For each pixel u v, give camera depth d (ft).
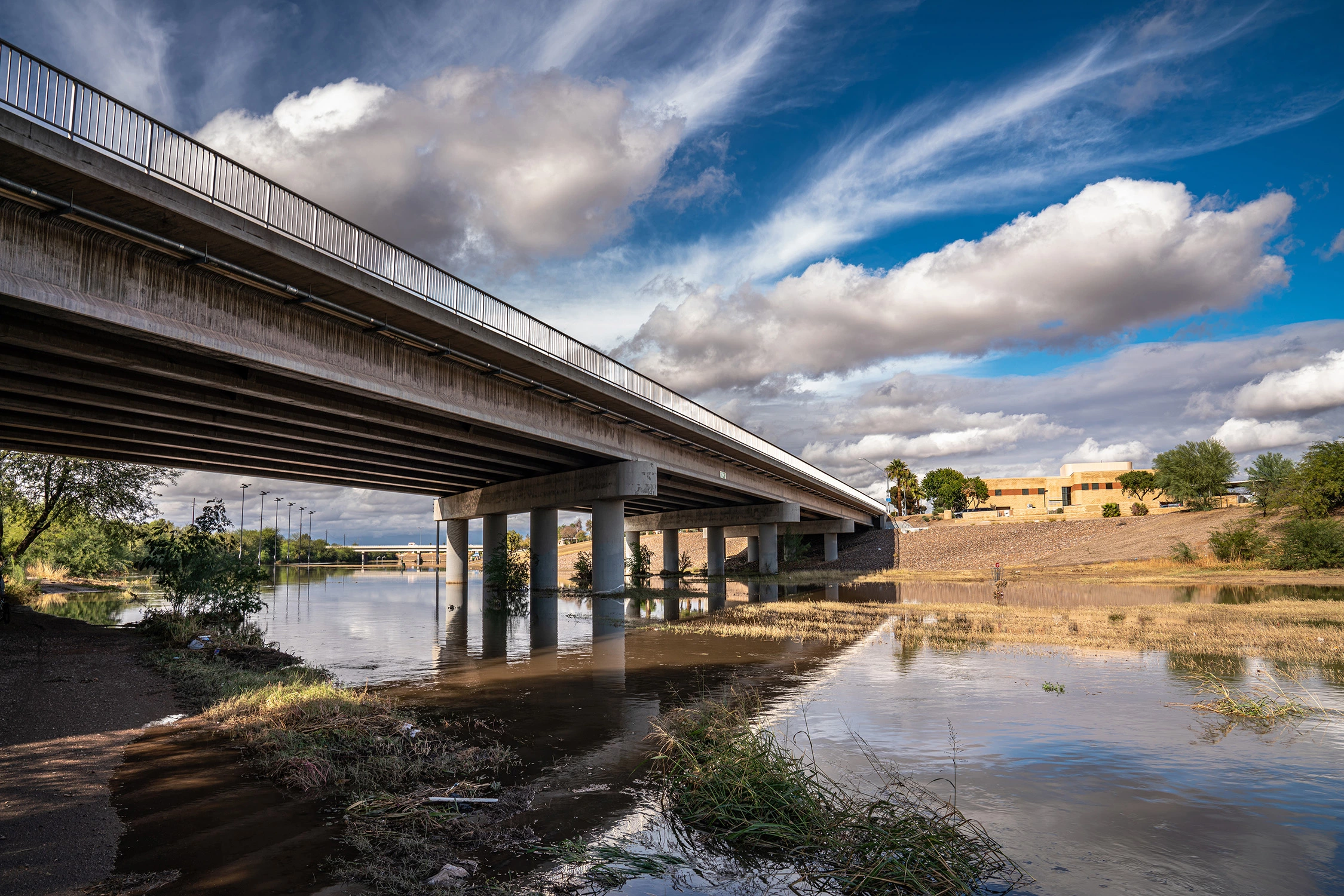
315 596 171.01
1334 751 33.94
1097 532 255.09
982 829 24.47
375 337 79.97
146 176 49.70
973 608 107.34
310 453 119.24
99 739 36.68
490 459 136.98
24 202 46.34
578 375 109.09
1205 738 36.27
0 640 72.74
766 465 190.49
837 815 24.77
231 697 45.42
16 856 22.71
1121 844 23.65
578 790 29.48
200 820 25.90
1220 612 94.53
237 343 61.72
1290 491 206.49
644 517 267.80
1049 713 41.73
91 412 84.58
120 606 133.59
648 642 77.97
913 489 452.76
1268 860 22.45
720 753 29.40
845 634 80.79
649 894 20.72
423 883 21.13
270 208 61.00
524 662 64.59
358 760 32.83
